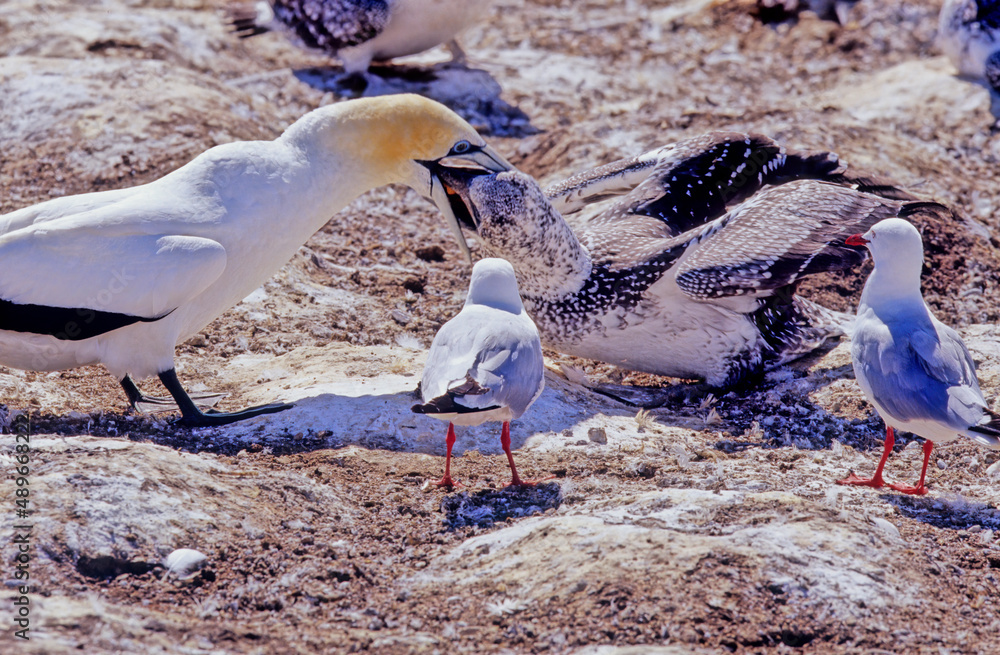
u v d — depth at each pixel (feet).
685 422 38.40
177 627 23.38
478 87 71.10
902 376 30.76
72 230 32.40
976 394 30.35
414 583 26.45
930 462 35.73
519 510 30.22
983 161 64.03
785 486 32.07
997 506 31.58
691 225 44.86
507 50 79.15
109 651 21.66
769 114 65.67
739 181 45.70
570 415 36.81
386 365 39.75
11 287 31.99
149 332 33.78
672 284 38.91
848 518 28.40
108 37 71.61
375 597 25.95
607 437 35.55
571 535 26.96
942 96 68.90
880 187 45.57
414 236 55.88
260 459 32.40
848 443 37.09
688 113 65.05
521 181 37.50
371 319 45.65
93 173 54.60
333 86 70.59
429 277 51.19
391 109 37.35
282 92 69.10
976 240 53.93
